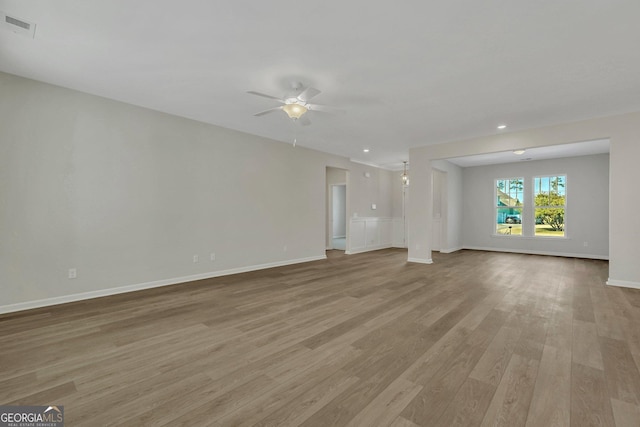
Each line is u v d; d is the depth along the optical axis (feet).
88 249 12.48
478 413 5.41
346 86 11.51
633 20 7.47
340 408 5.56
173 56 9.47
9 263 10.77
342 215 42.50
